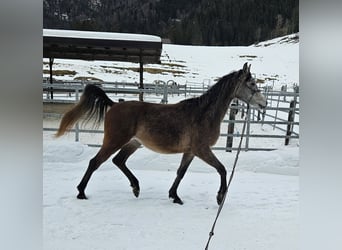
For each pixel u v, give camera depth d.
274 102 15.54
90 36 9.18
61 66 28.75
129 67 32.66
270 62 40.28
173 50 43.94
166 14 55.31
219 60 40.91
